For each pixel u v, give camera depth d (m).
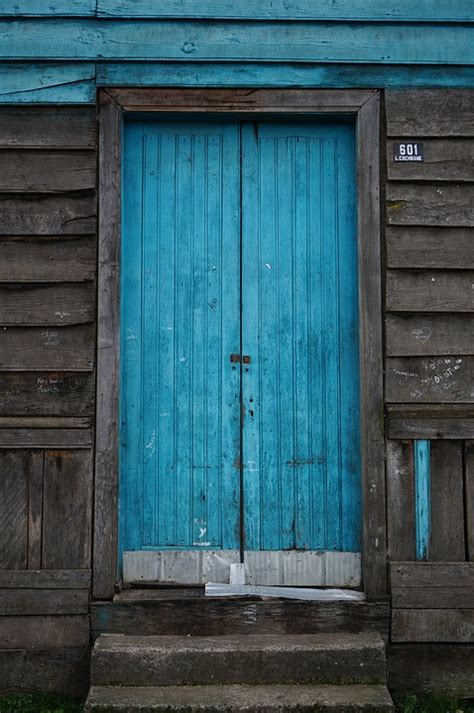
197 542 4.00
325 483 4.04
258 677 3.46
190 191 4.13
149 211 4.11
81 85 3.96
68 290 3.90
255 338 4.09
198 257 4.11
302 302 4.10
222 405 4.07
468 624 3.80
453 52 4.00
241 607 3.78
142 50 3.96
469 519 3.88
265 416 4.07
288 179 4.14
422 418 3.88
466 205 3.96
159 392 4.05
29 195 3.92
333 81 4.00
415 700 3.68
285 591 3.89
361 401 3.92
